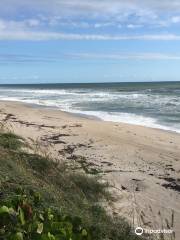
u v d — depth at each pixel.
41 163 7.85
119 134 16.53
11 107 29.64
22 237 4.04
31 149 9.83
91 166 10.59
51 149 12.41
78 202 6.70
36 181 6.45
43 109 29.11
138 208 7.68
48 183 6.95
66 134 15.59
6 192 5.17
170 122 21.67
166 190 9.06
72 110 28.98
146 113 26.28
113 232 5.42
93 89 79.69
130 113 26.53
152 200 8.28
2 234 4.15
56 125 18.22
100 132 16.72
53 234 4.33
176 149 13.98
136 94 51.59
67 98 44.84
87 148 13.17
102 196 7.85
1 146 8.48
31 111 26.55
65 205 5.86
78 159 11.30
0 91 75.50
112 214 7.02
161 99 39.69
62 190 7.03
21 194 5.27
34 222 4.40
